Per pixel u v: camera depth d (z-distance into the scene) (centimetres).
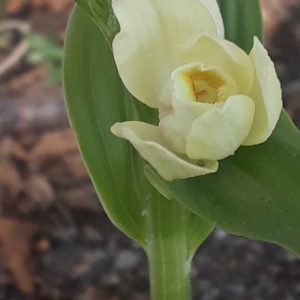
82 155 7
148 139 6
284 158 6
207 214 6
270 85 5
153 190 7
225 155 6
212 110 5
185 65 6
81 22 7
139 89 6
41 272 13
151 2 6
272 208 6
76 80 7
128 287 13
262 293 13
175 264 7
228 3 7
